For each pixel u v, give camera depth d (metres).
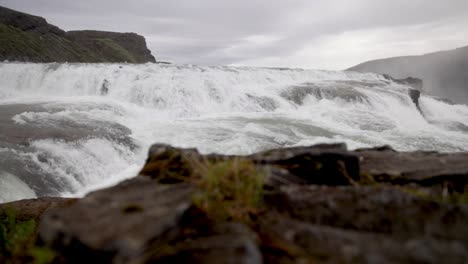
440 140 15.63
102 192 2.25
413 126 20.06
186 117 19.89
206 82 24.73
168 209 1.85
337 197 2.14
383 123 18.72
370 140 15.02
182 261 1.54
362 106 24.30
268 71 31.95
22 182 8.73
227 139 14.09
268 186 2.37
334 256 1.61
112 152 11.96
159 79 24.30
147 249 1.55
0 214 5.81
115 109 18.92
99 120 15.51
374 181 3.10
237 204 2.09
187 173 2.58
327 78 38.31
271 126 16.66
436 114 31.16
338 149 3.25
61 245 1.65
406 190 2.88
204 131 15.34
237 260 1.47
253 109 22.22
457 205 1.94
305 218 2.03
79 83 24.09
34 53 47.22
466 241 1.70
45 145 10.80
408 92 28.44
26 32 54.78
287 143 13.96
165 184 2.43
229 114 20.55
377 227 1.89
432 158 3.66
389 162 3.62
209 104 22.55
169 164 2.73
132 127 15.63
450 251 1.52
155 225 1.67
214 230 1.82
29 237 3.71
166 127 16.08
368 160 3.72
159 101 21.83
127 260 1.46
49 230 1.72
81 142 11.62
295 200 2.17
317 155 2.91
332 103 24.36
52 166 9.84
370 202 2.06
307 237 1.77
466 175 3.10
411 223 1.87
